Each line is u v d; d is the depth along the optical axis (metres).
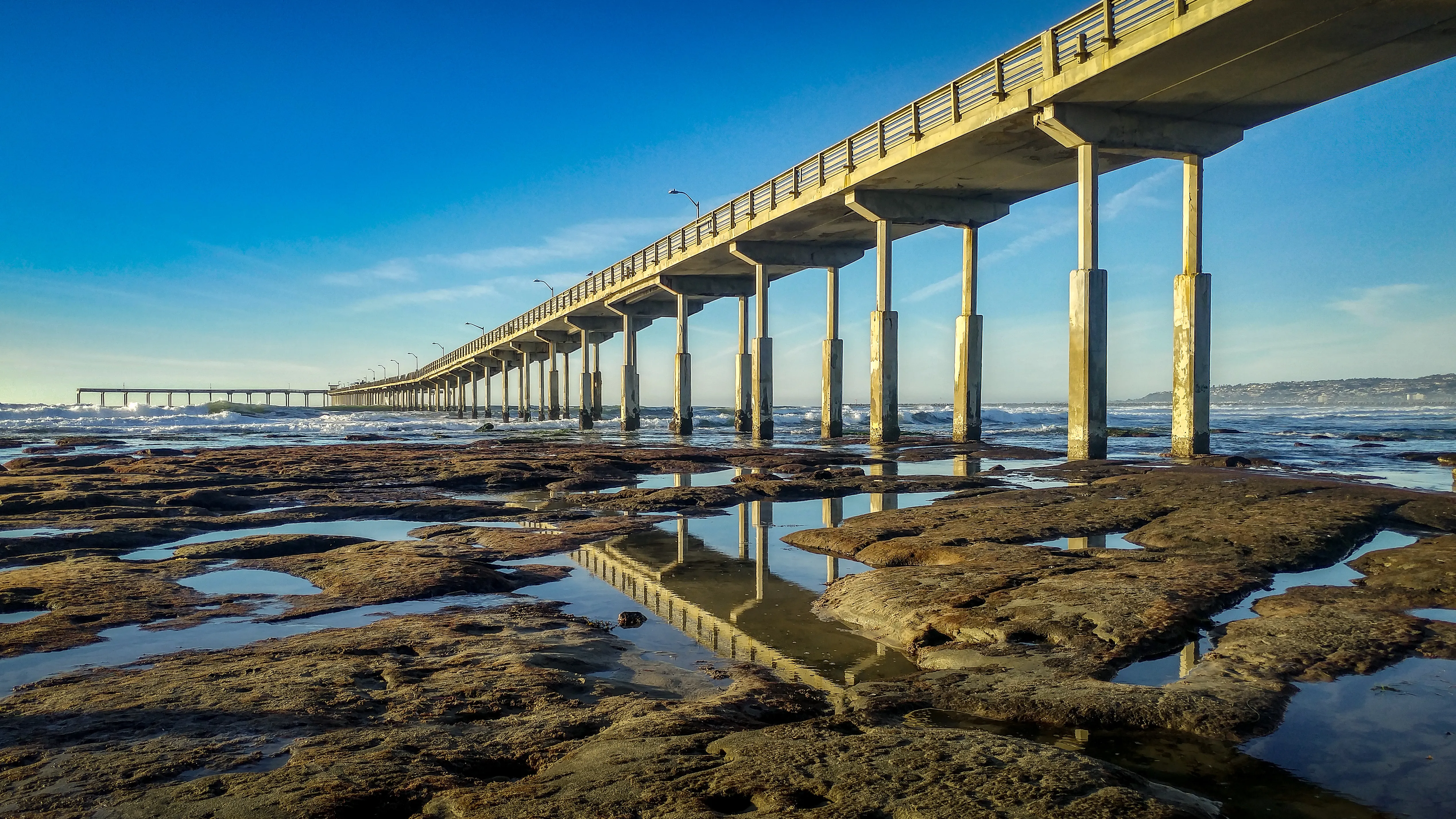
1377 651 4.71
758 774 3.08
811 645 5.42
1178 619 5.46
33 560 8.71
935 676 4.60
